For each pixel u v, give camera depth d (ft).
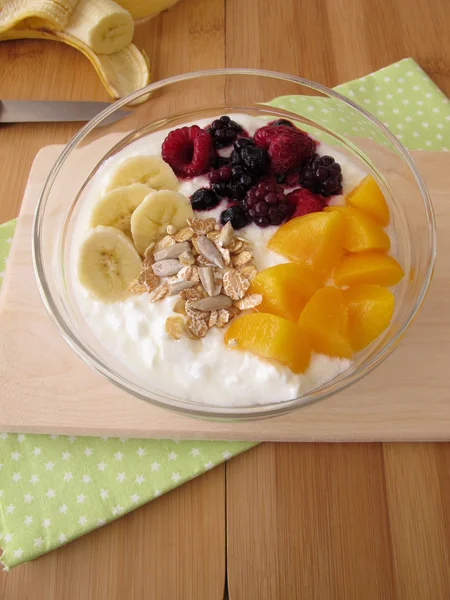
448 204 1.47
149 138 1.49
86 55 1.66
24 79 1.69
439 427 1.28
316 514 1.26
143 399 1.18
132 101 1.45
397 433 1.27
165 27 1.76
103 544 1.24
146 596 1.22
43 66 1.71
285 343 1.20
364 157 1.48
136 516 1.26
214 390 1.25
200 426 1.27
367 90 1.64
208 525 1.25
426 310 1.36
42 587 1.22
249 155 1.36
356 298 1.27
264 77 1.48
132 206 1.34
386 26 1.77
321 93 1.49
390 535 1.25
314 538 1.24
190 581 1.22
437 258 1.41
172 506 1.26
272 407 1.17
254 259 1.33
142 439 1.30
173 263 1.31
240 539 1.25
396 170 1.42
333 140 1.50
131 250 1.32
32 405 1.29
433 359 1.32
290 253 1.31
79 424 1.28
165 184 1.39
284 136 1.37
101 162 1.48
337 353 1.26
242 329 1.24
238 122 1.47
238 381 1.24
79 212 1.43
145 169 1.38
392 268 1.29
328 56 1.73
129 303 1.31
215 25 1.77
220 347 1.26
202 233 1.33
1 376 1.31
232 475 1.28
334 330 1.22
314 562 1.23
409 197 1.40
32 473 1.27
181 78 1.46
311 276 1.28
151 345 1.27
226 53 1.73
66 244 1.41
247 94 1.51
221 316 1.27
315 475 1.28
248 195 1.35
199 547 1.24
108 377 1.19
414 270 1.35
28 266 1.41
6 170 1.58
